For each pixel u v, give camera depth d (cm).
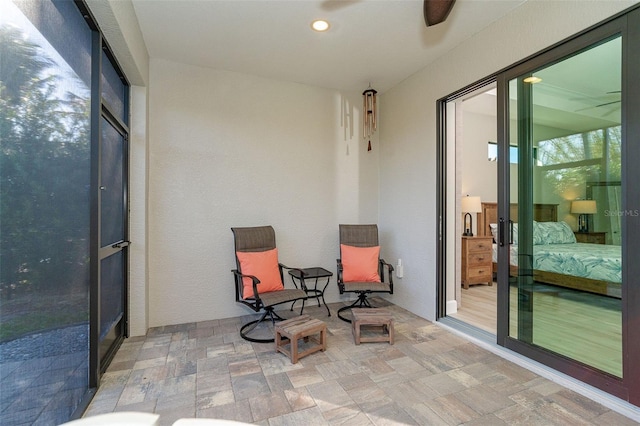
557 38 215
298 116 384
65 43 158
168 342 276
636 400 176
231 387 205
